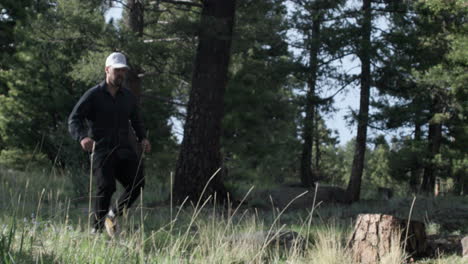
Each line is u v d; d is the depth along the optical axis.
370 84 16.34
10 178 10.33
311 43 16.80
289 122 23.81
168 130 23.03
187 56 16.98
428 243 6.95
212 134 12.77
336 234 7.28
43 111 21.53
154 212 9.90
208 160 12.69
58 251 4.06
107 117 5.95
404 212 11.49
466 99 23.08
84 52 17.94
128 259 4.09
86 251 4.04
